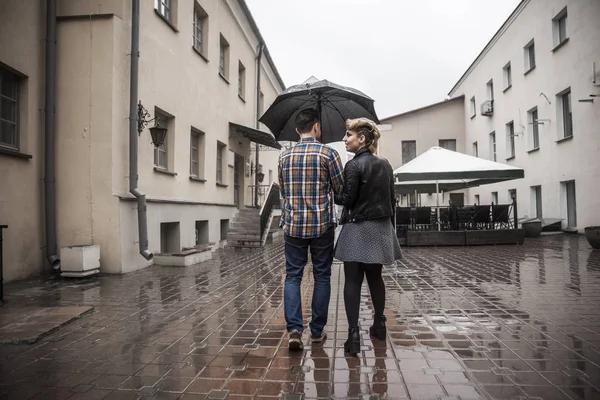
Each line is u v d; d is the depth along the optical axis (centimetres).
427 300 514
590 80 1395
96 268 731
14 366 308
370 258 325
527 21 1864
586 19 1411
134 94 793
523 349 332
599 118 1351
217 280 683
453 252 1086
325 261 356
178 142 1023
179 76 1028
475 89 2589
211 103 1258
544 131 1725
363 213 333
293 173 344
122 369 301
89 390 266
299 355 326
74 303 516
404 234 1346
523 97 1925
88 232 756
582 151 1451
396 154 2806
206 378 283
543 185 1739
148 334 386
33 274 722
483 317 430
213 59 1274
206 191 1215
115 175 765
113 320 436
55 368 303
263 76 2019
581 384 265
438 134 2794
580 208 1469
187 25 1078
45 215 746
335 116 470
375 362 308
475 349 333
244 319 438
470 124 2677
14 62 683
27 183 714
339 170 347
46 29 749
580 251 1012
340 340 361
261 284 645
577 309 459
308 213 340
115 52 768
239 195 1645
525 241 1362
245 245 1298
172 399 253
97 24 765
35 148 733
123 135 793
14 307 488
